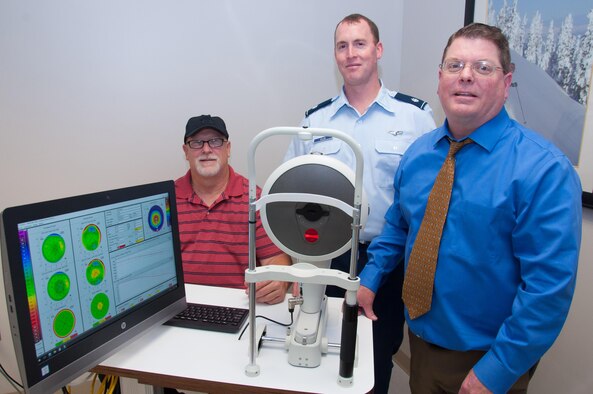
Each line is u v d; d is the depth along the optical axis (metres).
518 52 1.57
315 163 0.98
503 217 1.10
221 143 1.78
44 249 0.89
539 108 1.49
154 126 2.20
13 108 2.11
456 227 1.18
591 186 1.30
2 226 0.82
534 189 1.04
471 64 1.11
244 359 1.06
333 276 0.95
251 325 0.99
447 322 1.22
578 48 1.31
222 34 2.15
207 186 1.82
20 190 2.19
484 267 1.14
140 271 1.12
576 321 1.40
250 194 0.96
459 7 1.83
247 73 2.21
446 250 1.19
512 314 1.06
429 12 2.05
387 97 1.80
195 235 1.76
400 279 1.71
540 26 1.45
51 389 0.90
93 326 1.00
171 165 2.25
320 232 0.99
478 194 1.13
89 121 2.16
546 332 1.02
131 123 2.18
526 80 1.54
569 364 1.43
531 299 1.02
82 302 0.97
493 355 1.07
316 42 2.22
